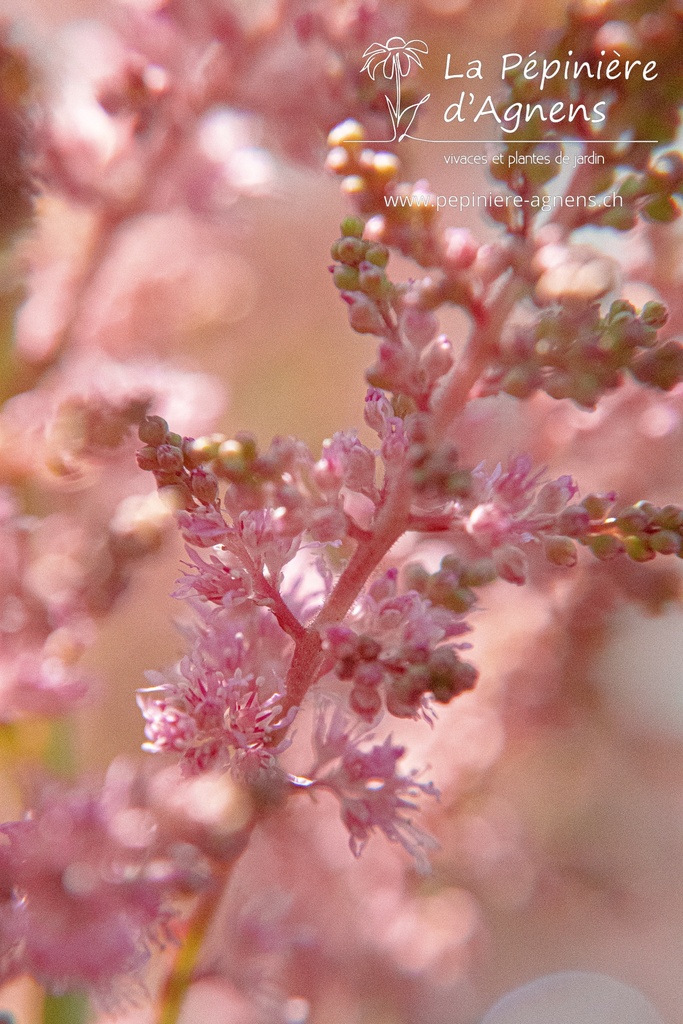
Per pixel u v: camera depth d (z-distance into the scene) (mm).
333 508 148
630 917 252
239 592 150
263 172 194
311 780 154
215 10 186
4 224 173
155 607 210
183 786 152
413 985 211
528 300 149
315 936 194
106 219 193
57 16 200
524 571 146
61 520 182
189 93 188
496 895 233
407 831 154
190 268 203
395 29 172
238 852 152
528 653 205
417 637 145
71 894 150
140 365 186
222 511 152
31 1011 179
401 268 210
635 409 194
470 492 144
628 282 180
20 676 173
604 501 148
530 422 196
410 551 169
